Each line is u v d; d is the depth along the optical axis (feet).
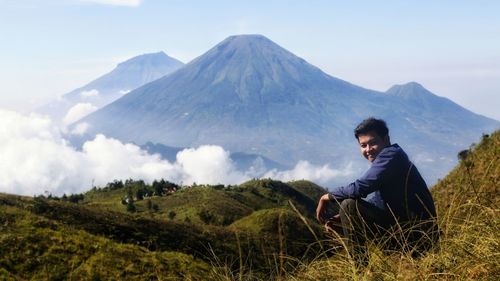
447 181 55.21
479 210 12.59
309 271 12.47
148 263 77.00
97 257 78.48
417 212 17.20
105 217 152.25
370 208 16.99
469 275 10.53
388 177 17.25
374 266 12.20
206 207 383.86
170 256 81.97
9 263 67.72
